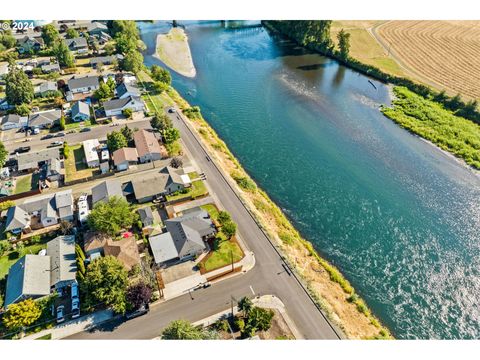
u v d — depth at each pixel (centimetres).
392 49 19025
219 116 13588
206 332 6266
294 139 12425
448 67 17175
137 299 6600
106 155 10388
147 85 14775
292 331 6562
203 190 9550
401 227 9156
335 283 7662
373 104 14788
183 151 11000
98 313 6825
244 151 11762
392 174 10944
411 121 13525
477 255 8512
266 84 16038
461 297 7650
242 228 8525
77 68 16038
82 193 9412
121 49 17075
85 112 12344
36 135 11606
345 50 18075
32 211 8588
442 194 10225
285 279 7456
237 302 6988
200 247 7762
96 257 7569
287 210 9594
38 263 7244
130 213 8381
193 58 18375
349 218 9381
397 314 7294
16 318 6328
